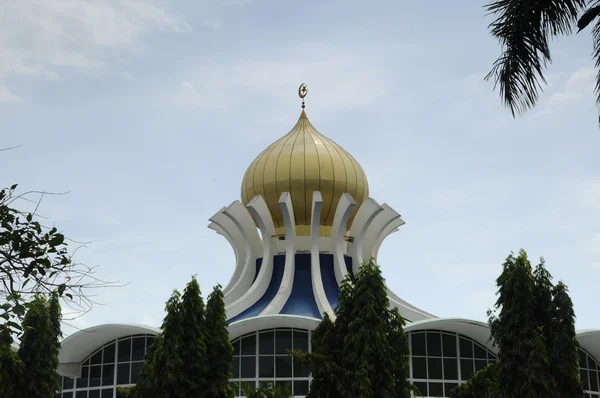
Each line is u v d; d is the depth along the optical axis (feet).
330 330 140.15
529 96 82.58
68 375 193.06
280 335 180.34
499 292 140.15
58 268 62.39
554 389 130.93
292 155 207.10
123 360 191.01
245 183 213.05
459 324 178.70
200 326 144.66
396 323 140.15
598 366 198.39
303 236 202.28
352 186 208.74
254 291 192.34
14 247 61.31
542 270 138.92
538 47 81.61
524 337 134.92
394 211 204.74
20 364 155.33
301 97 221.46
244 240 203.00
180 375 140.15
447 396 182.39
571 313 135.54
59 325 164.25
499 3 82.53
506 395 134.82
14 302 59.72
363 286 138.82
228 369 146.20
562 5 80.94
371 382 132.26
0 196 61.87
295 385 177.17
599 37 81.46
